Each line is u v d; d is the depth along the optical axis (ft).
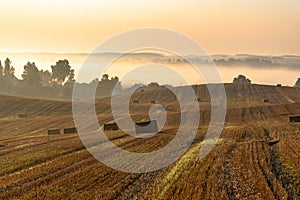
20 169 78.79
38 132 200.85
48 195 55.16
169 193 53.67
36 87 653.30
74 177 67.31
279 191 54.85
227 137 132.57
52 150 103.24
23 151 104.12
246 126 180.45
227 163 78.89
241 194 53.36
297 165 75.92
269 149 100.32
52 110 293.43
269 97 360.48
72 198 53.16
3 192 59.67
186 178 63.57
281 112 258.78
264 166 75.15
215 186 57.31
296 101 341.62
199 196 51.21
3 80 642.63
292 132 147.84
